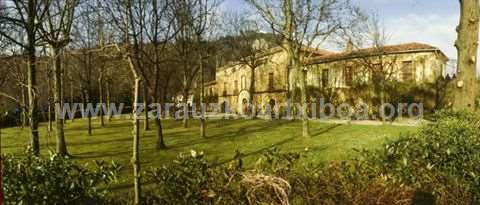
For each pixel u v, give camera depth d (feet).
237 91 154.10
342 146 43.86
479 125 18.83
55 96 42.11
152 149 46.65
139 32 46.16
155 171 12.16
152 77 54.60
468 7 19.07
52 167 12.12
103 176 12.44
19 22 26.66
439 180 12.27
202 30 63.62
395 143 13.43
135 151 13.66
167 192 11.51
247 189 10.68
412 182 12.05
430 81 94.22
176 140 55.36
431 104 92.07
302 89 59.21
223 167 11.82
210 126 78.64
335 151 38.73
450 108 23.85
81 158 41.11
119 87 115.03
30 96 26.27
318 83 114.83
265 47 126.00
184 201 11.10
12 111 34.68
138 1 47.24
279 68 128.06
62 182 11.69
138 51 42.45
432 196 11.90
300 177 11.30
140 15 46.62
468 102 19.67
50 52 43.98
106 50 19.71
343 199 10.59
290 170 11.76
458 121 18.57
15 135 60.64
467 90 19.53
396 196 10.66
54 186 11.52
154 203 11.68
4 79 43.37
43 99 53.06
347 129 66.08
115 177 12.76
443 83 90.63
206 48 71.87
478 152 13.34
